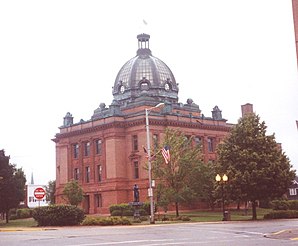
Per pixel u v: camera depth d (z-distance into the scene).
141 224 40.91
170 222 44.72
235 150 49.22
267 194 48.81
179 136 65.00
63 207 40.97
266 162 48.50
